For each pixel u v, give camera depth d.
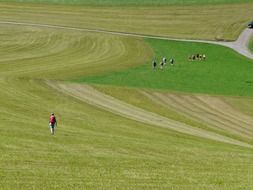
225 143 99.69
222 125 119.25
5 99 124.50
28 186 56.84
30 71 173.62
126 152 80.62
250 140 107.69
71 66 188.88
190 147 90.00
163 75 180.38
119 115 119.44
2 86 142.12
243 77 184.88
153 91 149.62
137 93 145.62
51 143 82.69
